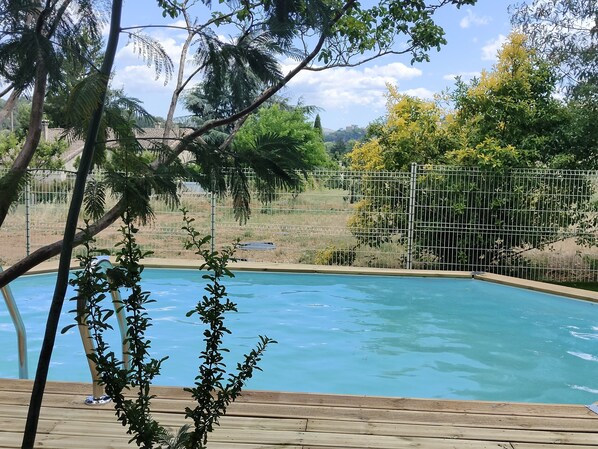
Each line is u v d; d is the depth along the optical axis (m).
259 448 2.93
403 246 10.88
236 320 7.59
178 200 1.89
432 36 4.98
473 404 3.64
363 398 3.69
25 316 7.65
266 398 3.66
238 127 2.41
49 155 9.59
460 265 10.76
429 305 8.51
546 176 10.47
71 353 6.21
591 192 10.41
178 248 11.12
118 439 2.98
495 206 10.63
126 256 1.79
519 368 5.91
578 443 3.10
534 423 3.37
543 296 8.99
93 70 1.62
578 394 5.24
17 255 10.37
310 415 3.40
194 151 1.86
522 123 11.59
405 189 10.79
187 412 1.87
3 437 2.98
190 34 1.90
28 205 10.26
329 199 10.87
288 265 10.44
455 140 11.70
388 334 7.05
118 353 5.95
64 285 1.74
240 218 2.03
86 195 1.72
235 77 2.02
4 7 1.52
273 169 1.88
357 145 12.38
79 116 1.40
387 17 4.86
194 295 8.77
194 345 6.50
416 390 5.29
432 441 3.08
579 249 10.62
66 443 2.93
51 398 3.57
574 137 11.49
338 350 6.43
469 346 6.64
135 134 1.80
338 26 3.91
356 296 8.95
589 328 7.42
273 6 1.82
